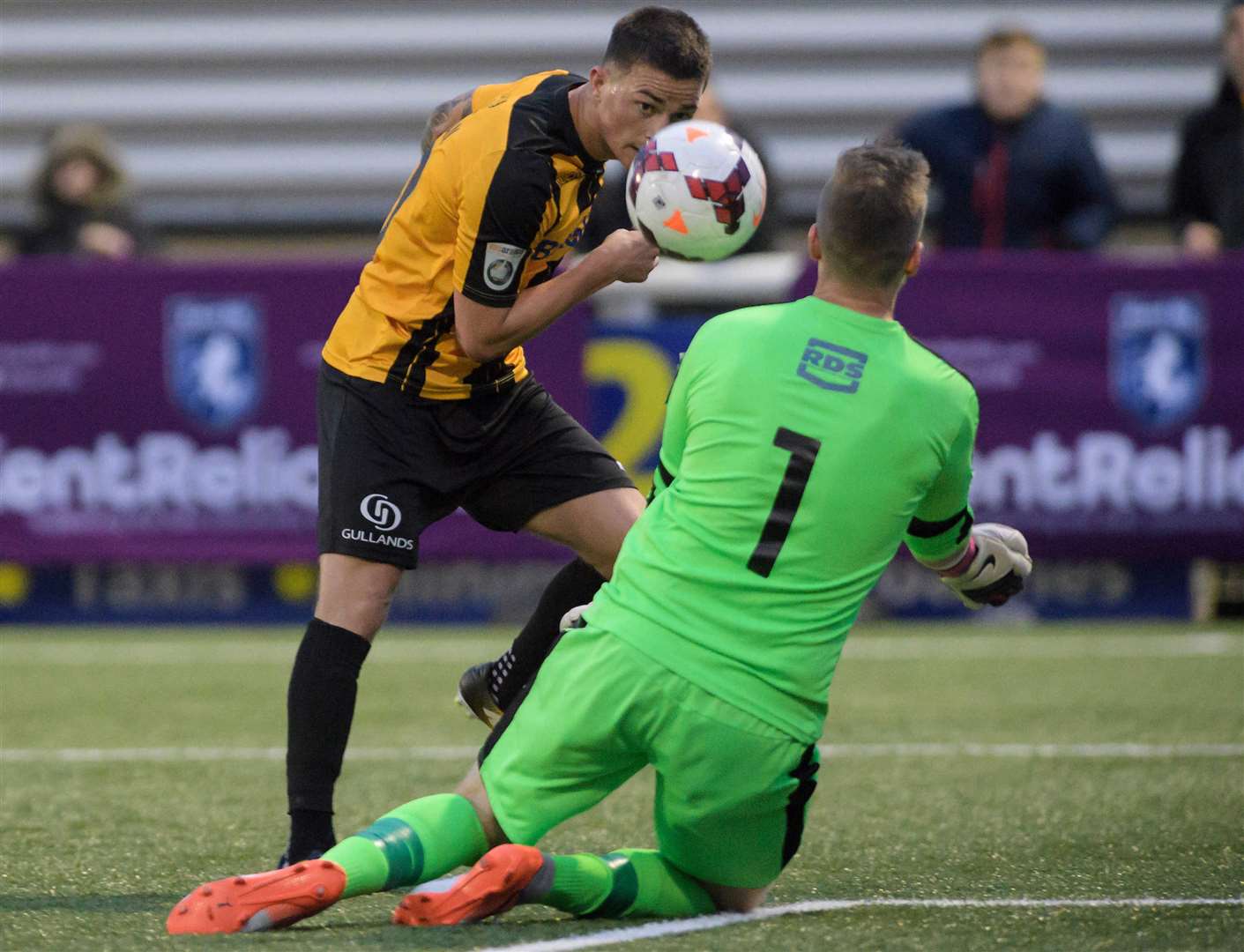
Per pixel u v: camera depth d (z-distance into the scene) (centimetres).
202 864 1294
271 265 2762
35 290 2777
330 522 1251
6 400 2795
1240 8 3002
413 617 2936
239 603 2938
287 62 4281
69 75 4288
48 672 2456
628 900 1074
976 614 2952
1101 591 2942
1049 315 2772
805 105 4247
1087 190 3062
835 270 1105
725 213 1173
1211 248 2970
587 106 1213
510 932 1042
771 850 1078
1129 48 4181
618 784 1080
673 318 2823
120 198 3275
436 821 1059
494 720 1347
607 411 2770
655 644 1034
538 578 2930
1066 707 2116
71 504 2808
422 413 1266
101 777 1689
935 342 2770
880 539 1074
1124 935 1045
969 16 4231
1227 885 1202
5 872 1261
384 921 1073
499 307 1211
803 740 1049
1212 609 2947
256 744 1891
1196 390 2780
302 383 2775
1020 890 1187
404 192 1276
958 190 3077
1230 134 3041
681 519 1067
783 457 1060
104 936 1043
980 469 2786
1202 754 1802
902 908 1124
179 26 4278
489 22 4284
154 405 2788
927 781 1652
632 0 4281
